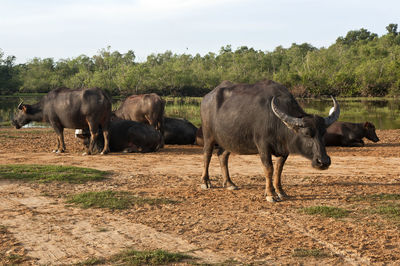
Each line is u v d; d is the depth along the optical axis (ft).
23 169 34.14
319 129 22.91
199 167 38.60
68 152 49.21
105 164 40.04
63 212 23.09
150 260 15.80
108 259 16.11
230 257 16.24
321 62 343.46
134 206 24.34
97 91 46.85
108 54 429.79
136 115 59.16
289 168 37.70
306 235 18.81
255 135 25.30
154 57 477.77
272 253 16.63
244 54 467.52
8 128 84.79
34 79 409.90
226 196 26.89
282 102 24.82
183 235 19.02
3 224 20.79
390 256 16.17
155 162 41.52
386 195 26.25
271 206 24.18
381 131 74.13
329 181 31.58
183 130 57.93
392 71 279.28
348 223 20.48
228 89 27.61
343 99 252.42
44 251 17.03
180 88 366.02
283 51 541.75
